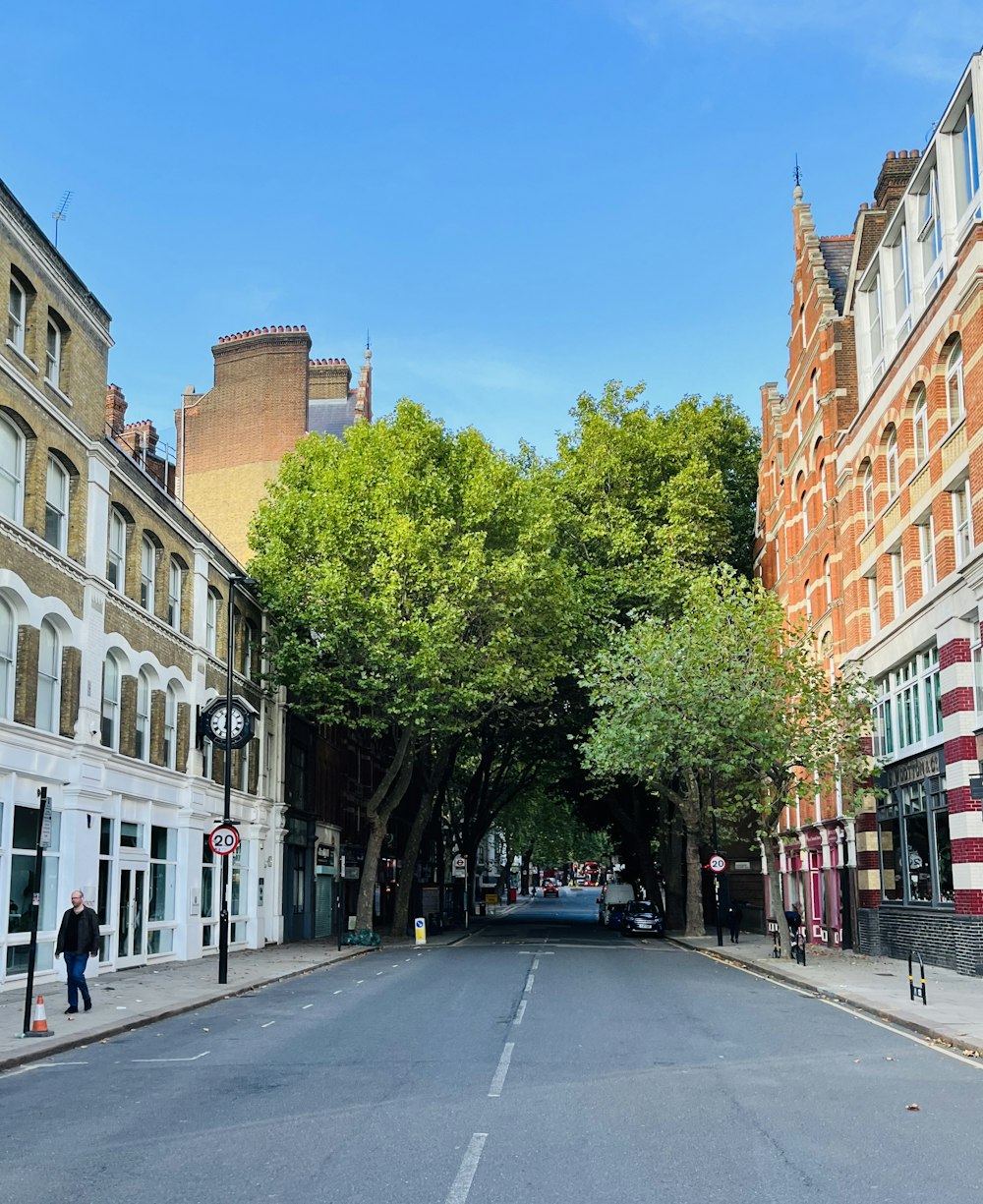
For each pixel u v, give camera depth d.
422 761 44.81
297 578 34.00
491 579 34.38
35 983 21.55
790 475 42.16
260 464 50.59
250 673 35.88
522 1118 9.62
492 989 21.05
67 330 23.47
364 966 27.92
